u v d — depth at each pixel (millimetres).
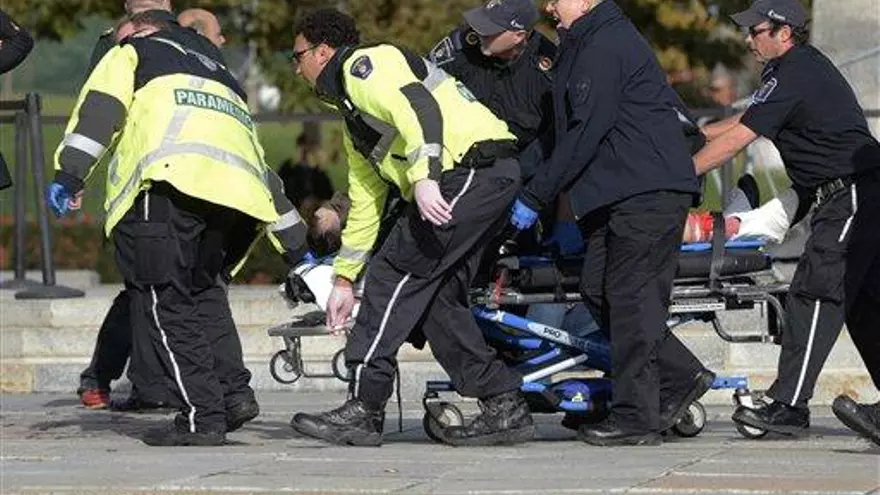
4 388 43969
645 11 71438
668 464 28781
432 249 31109
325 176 60438
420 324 32281
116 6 72188
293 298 33656
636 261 31172
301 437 34219
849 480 26578
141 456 31219
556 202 33125
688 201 31406
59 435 35438
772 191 50594
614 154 31172
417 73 31312
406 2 68938
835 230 31578
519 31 32469
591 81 30797
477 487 26672
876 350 32219
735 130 31750
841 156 31516
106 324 39656
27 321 45781
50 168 53000
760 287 32438
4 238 64250
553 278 32375
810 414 36969
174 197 31609
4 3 71000
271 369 35031
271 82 73000
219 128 31844
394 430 35938
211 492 26906
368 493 26406
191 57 32312
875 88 48938
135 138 31797
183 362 32469
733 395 35250
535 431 33312
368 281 31641
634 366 31469
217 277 33469
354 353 31672
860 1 48938
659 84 31375
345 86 30844
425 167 30156
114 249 32719
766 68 32250
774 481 26578
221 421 32844
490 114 31609
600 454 30484
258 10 70688
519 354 33500
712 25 71688
